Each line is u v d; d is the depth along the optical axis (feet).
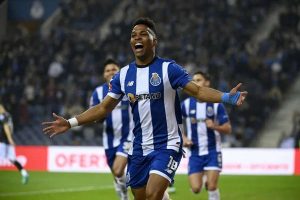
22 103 197.36
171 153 53.11
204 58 216.13
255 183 133.39
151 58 53.52
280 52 215.51
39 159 159.84
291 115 197.16
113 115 82.07
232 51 216.74
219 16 236.43
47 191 119.24
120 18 250.16
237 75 208.03
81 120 54.19
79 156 157.58
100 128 185.06
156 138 53.57
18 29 247.91
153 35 53.36
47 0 257.96
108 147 83.71
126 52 224.74
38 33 244.63
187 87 51.42
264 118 195.52
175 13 239.71
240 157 152.35
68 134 188.24
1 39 239.71
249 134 188.55
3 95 206.18
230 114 190.70
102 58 222.07
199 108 86.02
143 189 55.11
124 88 53.93
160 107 52.90
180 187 125.29
